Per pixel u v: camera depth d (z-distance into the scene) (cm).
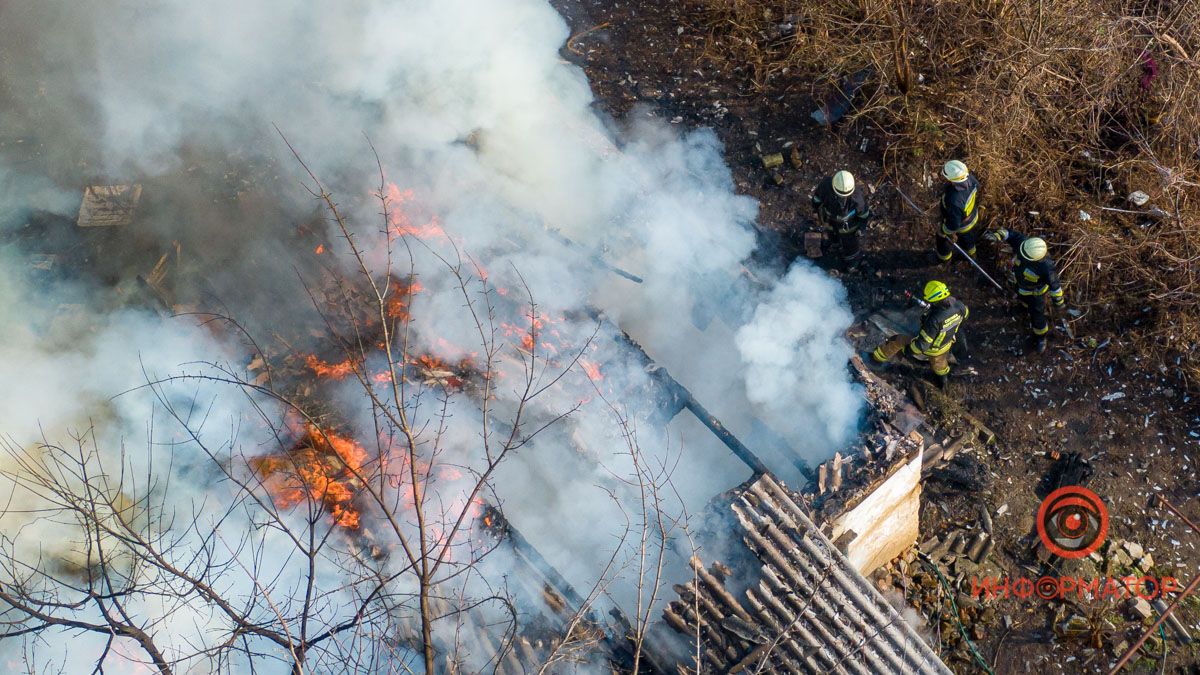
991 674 899
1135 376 1041
